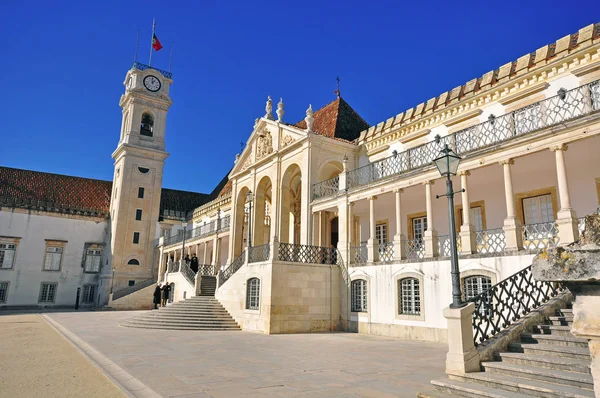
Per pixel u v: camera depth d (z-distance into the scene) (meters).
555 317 9.01
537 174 16.34
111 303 38.75
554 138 13.20
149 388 7.66
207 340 15.56
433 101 20.91
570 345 7.66
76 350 12.79
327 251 20.86
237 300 21.58
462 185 15.84
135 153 48.31
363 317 18.66
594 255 2.97
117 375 8.91
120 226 46.09
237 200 30.81
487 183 17.84
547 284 10.52
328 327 19.67
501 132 16.09
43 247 45.56
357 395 7.18
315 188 22.98
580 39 15.21
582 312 3.11
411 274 16.70
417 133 21.11
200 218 46.03
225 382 8.20
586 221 3.43
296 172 26.00
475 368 7.63
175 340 15.47
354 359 11.05
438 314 15.46
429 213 16.84
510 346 8.27
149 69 50.47
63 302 45.34
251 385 7.94
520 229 13.91
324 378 8.59
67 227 47.25
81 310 39.00
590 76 14.73
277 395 7.18
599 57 14.57
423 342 15.05
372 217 19.30
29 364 10.29
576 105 13.40
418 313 16.38
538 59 16.53
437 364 10.25
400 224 18.08
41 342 14.67
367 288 18.69
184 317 21.41
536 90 16.30
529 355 7.54
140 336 16.75
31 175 51.16
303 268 19.59
